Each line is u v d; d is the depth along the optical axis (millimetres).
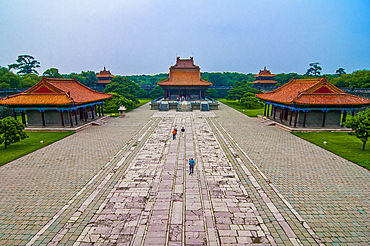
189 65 88250
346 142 33688
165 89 84938
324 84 42688
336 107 42000
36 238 13641
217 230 14477
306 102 40000
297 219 15594
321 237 13844
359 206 17156
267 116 55281
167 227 14742
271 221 15375
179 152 29453
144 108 78812
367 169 23781
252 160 26625
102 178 21766
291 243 13352
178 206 17094
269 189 19734
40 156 27828
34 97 42438
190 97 87750
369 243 13312
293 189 19719
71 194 18766
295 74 136375
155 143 33562
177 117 57812
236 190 19531
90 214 16031
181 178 21797
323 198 18281
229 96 100500
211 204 17391
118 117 57969
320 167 24500
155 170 23688
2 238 13648
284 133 40094
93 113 52219
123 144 33062
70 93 45875
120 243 13273
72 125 43156
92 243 13250
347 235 14008
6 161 25750
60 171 23375
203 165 25078
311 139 35438
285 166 24797
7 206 17000
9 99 41969
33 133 39750
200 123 49594
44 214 16031
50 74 116250
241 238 13766
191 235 14016
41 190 19422
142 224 14992
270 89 129250
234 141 34719
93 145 32594
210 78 144000
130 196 18469
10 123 29719
